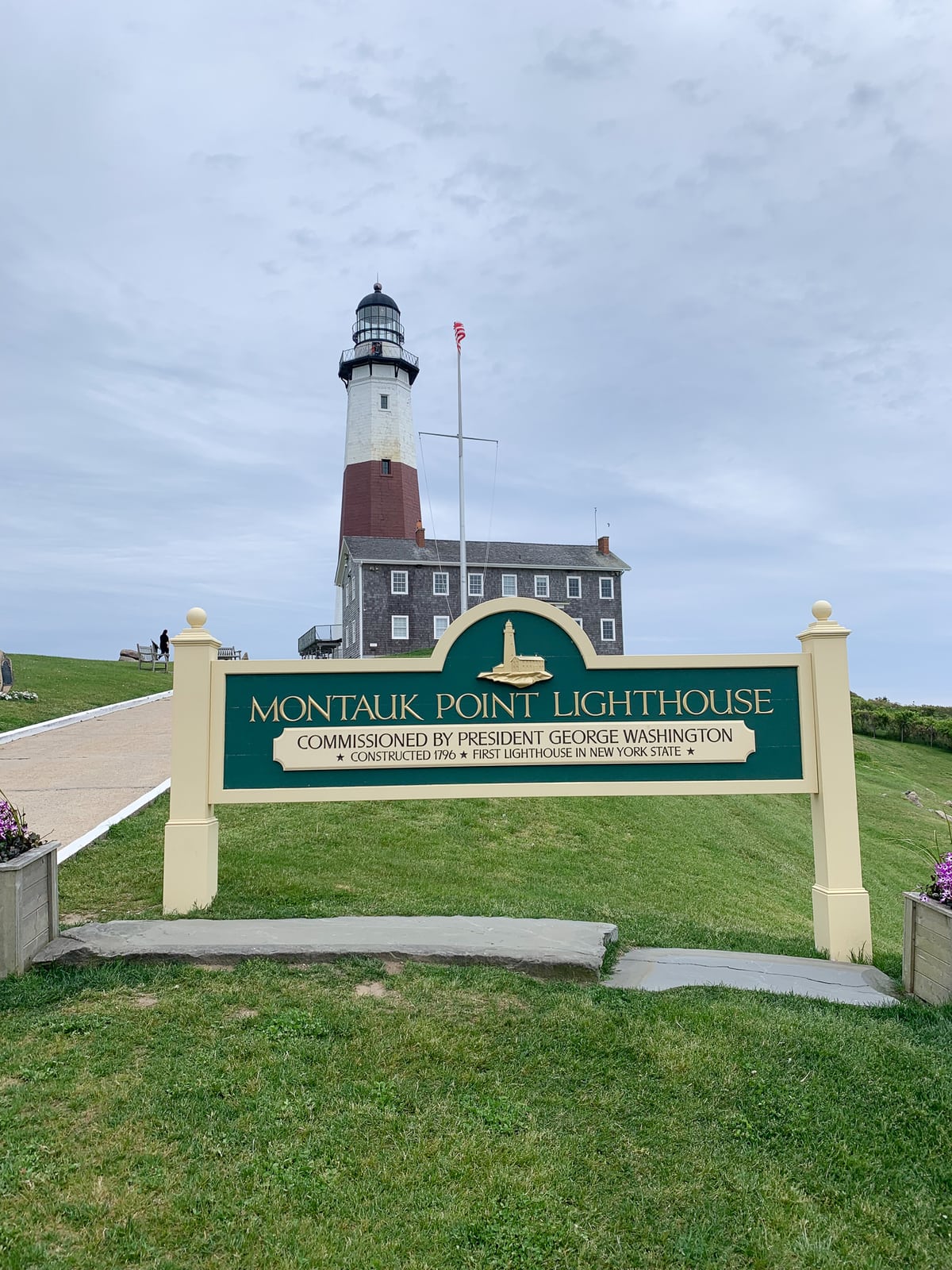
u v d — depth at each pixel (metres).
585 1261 2.77
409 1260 2.74
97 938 5.16
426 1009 4.36
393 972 4.86
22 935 4.80
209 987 4.59
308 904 6.58
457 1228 2.88
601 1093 3.68
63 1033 4.05
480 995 4.55
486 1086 3.71
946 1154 3.31
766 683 6.36
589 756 6.29
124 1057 3.85
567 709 6.34
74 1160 3.14
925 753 33.38
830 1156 3.31
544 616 6.40
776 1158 3.30
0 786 11.70
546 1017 4.30
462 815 10.70
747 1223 2.95
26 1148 3.18
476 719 6.34
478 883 8.12
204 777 6.24
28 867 4.89
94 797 10.88
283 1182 3.07
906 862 14.47
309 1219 2.89
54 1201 2.92
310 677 6.34
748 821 14.05
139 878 7.34
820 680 6.26
